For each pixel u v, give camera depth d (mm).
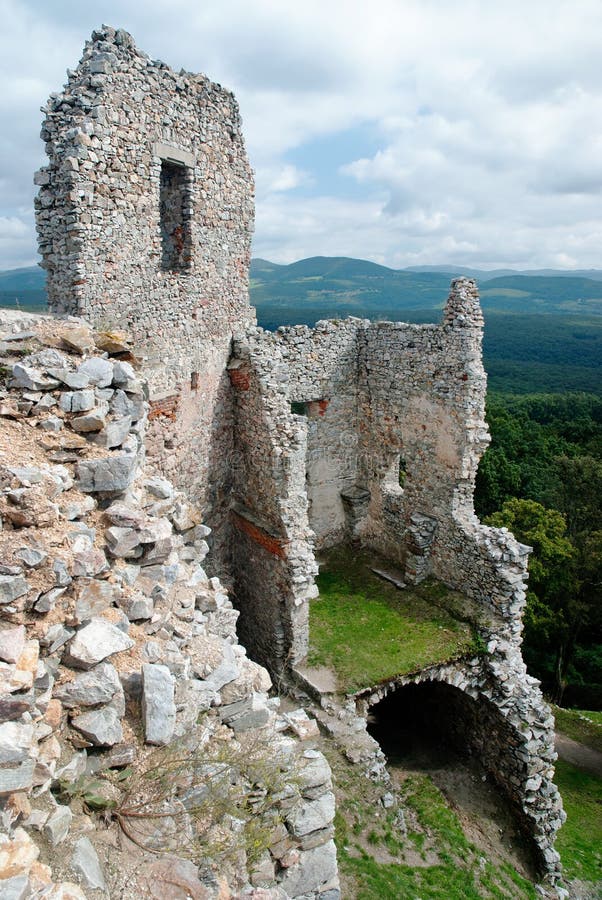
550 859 13727
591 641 30141
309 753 7059
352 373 19047
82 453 7039
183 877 4535
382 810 11922
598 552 27516
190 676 6496
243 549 15938
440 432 16438
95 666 5344
